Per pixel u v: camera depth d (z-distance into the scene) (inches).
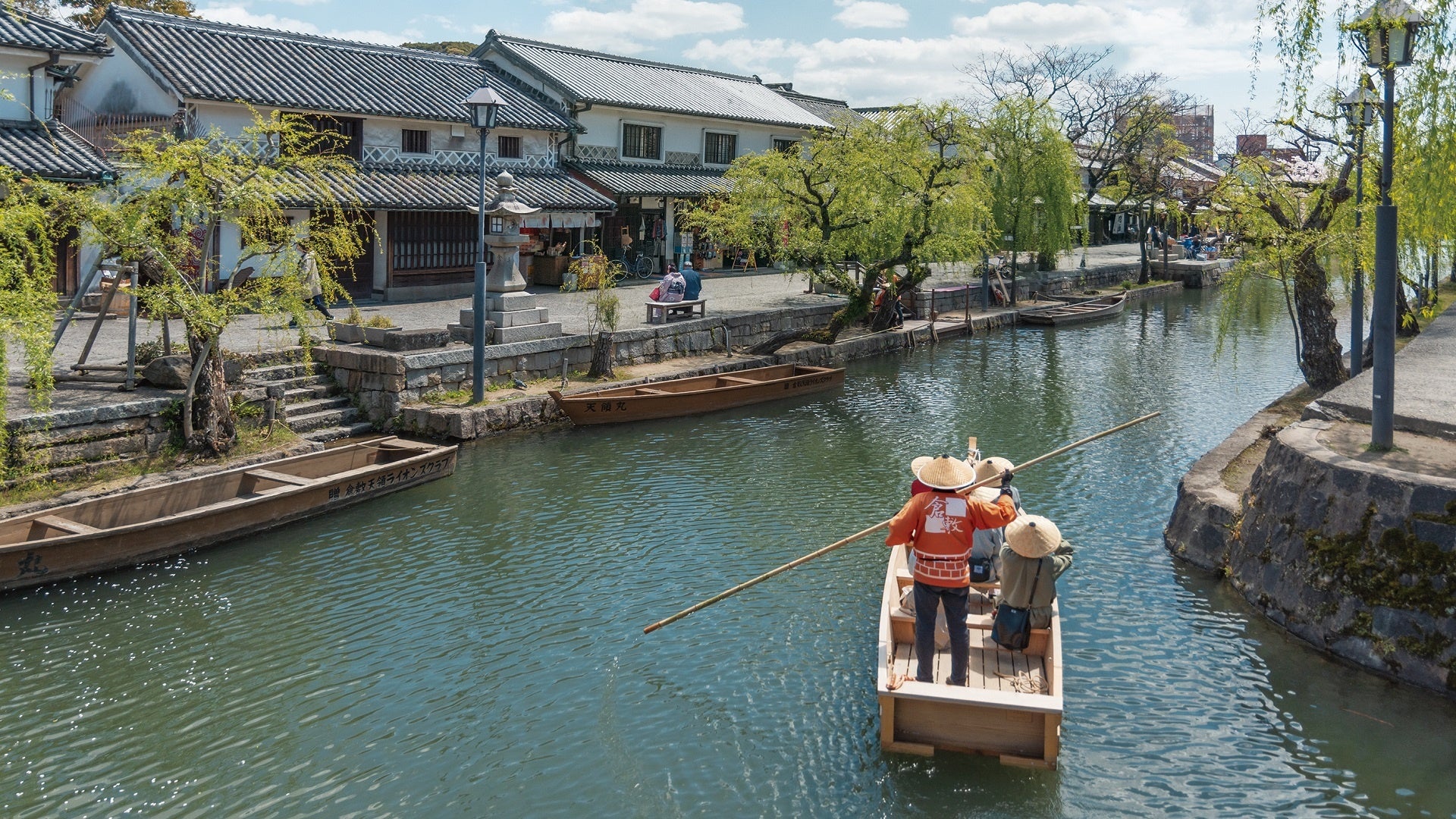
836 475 586.9
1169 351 1072.2
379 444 569.3
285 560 445.1
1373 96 496.7
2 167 454.3
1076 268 1770.4
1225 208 649.0
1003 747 283.1
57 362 603.5
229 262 883.4
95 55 800.3
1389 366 365.7
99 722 312.3
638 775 285.1
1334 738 297.4
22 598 393.4
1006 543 304.7
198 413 528.4
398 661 353.7
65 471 470.9
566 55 1381.6
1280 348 1090.7
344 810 270.1
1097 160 1941.4
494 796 276.1
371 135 1026.1
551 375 765.9
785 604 400.8
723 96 1520.7
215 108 888.9
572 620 386.6
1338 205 583.8
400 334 680.4
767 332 991.6
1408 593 325.4
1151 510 509.0
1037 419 738.8
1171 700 320.5
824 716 315.3
